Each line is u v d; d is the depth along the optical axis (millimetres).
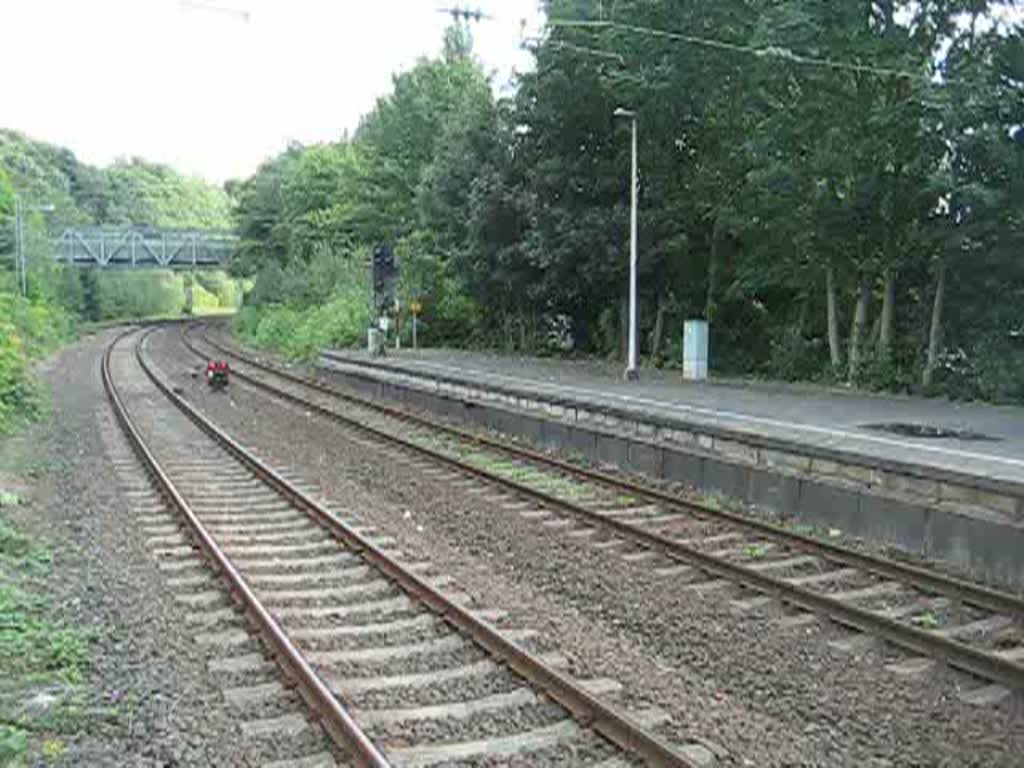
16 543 11195
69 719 6523
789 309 30578
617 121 30766
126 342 55125
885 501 11945
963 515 10992
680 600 9445
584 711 6590
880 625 8477
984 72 20766
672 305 32594
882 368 24219
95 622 8664
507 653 7629
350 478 16234
